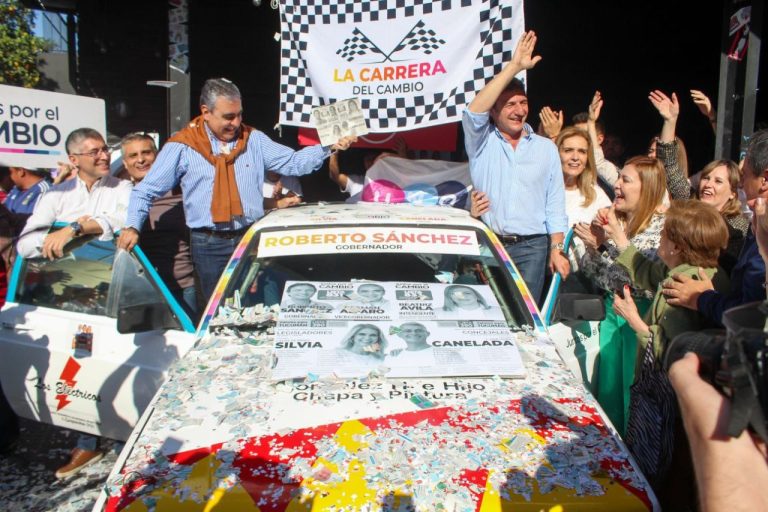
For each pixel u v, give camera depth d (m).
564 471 2.15
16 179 5.57
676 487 2.65
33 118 4.74
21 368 3.77
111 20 9.59
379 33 5.19
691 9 9.40
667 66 9.78
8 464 4.11
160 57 9.80
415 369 2.70
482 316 3.03
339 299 3.10
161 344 3.27
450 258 3.37
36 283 3.91
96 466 4.05
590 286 3.97
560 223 4.37
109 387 3.40
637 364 3.29
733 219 4.14
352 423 2.36
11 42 10.09
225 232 4.41
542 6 10.04
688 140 9.76
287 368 2.68
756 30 5.51
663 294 3.04
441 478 2.10
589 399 2.59
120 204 4.25
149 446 2.27
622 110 10.20
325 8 5.28
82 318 3.62
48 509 3.57
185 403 2.51
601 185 5.80
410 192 5.76
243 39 9.80
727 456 1.21
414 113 5.21
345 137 4.51
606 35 10.12
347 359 2.74
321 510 1.98
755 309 1.26
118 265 3.65
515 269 3.37
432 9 5.03
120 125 9.77
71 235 3.76
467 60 5.03
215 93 4.11
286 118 5.52
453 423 2.38
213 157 4.25
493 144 4.36
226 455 2.20
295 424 2.36
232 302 3.16
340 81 5.34
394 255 3.35
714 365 1.31
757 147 2.85
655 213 3.93
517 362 2.77
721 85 5.75
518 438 2.30
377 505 2.00
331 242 3.41
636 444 2.79
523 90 4.24
